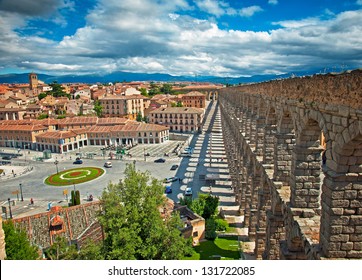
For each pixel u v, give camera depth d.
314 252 17.25
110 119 154.12
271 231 26.80
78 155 123.38
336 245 16.11
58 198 74.50
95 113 192.00
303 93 19.34
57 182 87.50
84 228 44.38
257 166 37.38
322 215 16.98
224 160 97.62
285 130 26.28
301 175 21.30
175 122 163.25
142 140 140.88
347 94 13.62
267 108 31.19
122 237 29.45
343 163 15.27
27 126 142.25
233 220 50.62
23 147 142.50
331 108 15.30
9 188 83.81
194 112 159.62
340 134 14.91
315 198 21.42
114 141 142.38
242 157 51.69
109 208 31.50
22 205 70.44
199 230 44.09
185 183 76.56
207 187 71.88
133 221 31.61
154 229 32.28
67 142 132.12
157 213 33.22
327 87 15.71
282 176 26.88
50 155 121.81
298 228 19.97
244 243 41.66
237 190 58.06
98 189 80.19
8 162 113.81
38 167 106.62
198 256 39.31
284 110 24.53
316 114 17.72
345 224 15.89
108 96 197.38
